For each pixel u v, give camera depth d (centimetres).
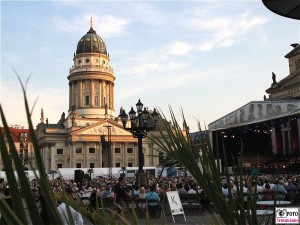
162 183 2716
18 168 134
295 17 459
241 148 255
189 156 254
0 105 135
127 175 7644
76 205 228
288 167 5203
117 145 13125
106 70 14262
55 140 13062
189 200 2100
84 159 12744
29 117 141
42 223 134
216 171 248
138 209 1720
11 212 127
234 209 240
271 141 6612
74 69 14275
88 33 14862
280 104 3838
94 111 13750
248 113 4228
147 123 2662
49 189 143
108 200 1711
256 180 258
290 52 6619
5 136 134
